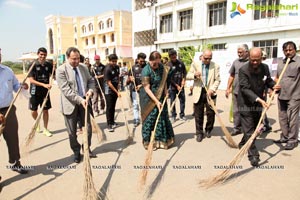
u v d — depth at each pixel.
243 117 4.29
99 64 8.49
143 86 4.81
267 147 5.00
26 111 9.72
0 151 5.05
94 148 5.20
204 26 19.06
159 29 23.48
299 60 4.66
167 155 4.71
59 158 4.68
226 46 17.67
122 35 36.81
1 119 3.52
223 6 17.88
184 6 20.55
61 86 4.23
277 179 3.72
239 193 3.37
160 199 3.27
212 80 5.37
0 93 3.73
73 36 47.81
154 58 4.62
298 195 3.29
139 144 5.40
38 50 5.82
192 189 3.50
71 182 3.75
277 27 14.59
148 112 4.94
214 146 5.14
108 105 6.35
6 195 3.41
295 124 4.82
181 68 7.07
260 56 3.90
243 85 4.13
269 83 4.74
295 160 4.37
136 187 3.59
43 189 3.56
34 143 5.57
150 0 23.95
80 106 4.50
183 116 7.44
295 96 4.76
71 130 4.38
